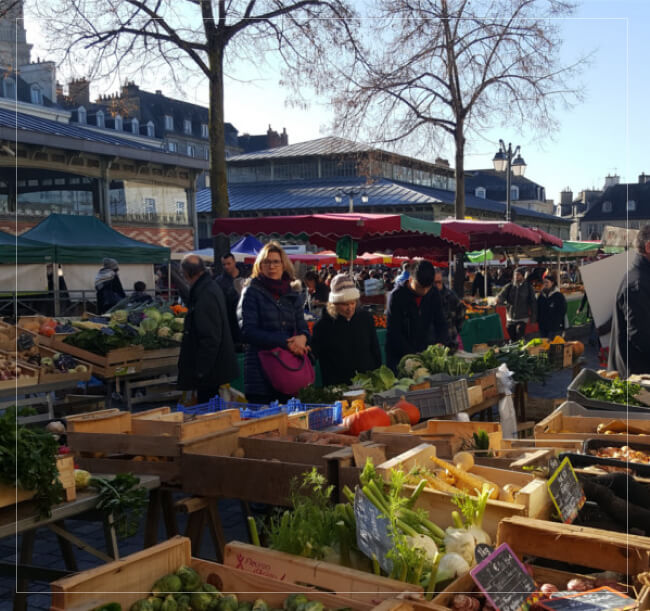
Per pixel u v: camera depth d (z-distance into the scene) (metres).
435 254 18.39
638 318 5.18
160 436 4.11
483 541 2.96
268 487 3.78
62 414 8.27
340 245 11.19
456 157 18.75
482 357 7.98
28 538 3.93
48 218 19.03
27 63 31.50
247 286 6.02
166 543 2.87
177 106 70.25
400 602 2.42
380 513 2.80
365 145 19.73
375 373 6.54
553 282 17.20
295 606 2.56
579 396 5.88
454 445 4.44
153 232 36.53
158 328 10.08
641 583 2.68
